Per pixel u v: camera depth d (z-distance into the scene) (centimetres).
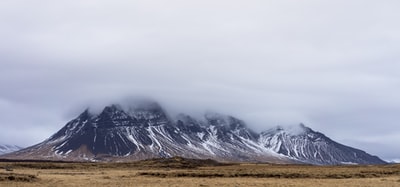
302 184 6341
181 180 6969
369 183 6631
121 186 5762
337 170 10106
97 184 6022
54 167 12369
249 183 6362
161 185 5938
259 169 10819
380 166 12712
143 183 6256
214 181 6775
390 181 7056
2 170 9562
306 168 11662
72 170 11212
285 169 10788
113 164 14550
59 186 5666
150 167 13662
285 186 5947
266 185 6053
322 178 7950
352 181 7069
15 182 5988
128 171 10550
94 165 13825
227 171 9444
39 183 6047
